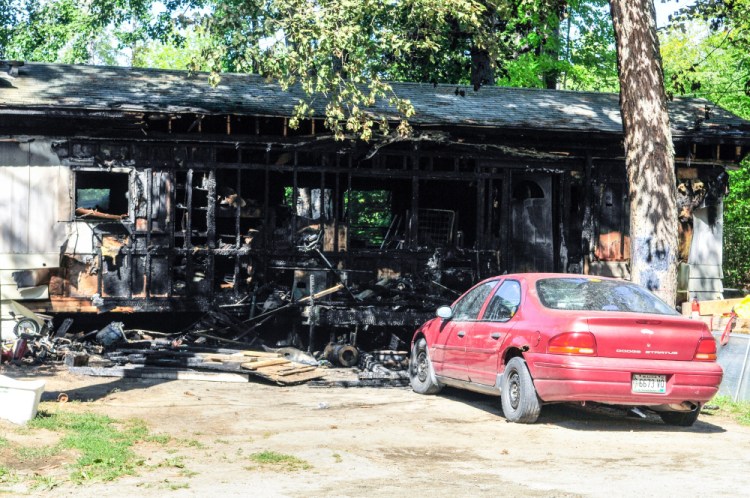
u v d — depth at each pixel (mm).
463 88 20688
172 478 6441
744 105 30328
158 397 10938
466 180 18719
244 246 16859
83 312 16359
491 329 9773
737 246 28344
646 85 13320
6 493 5887
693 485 6359
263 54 13727
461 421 9312
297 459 7129
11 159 15766
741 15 16609
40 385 8266
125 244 16234
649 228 13219
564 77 37281
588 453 7656
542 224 18781
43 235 15883
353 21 13438
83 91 16609
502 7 14961
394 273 17391
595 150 18422
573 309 9102
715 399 10969
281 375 12648
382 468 6895
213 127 17016
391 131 16938
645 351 8555
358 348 16781
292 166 17016
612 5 13695
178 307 16359
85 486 6125
